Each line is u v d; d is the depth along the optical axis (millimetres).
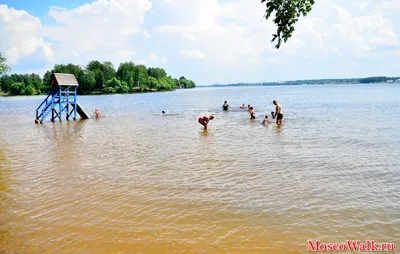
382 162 12672
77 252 6477
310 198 8992
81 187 10273
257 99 69125
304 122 25641
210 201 8906
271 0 7922
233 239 6844
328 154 14141
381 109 36438
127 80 148750
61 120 32719
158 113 37875
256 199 8984
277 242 6695
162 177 11180
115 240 6895
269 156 13961
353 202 8680
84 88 137125
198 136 19875
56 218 8016
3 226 7652
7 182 10953
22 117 37062
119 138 19906
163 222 7688
